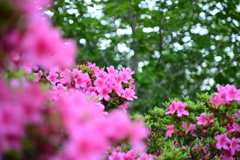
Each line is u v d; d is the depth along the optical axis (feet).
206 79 20.44
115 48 18.95
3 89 3.08
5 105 2.91
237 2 15.34
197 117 7.21
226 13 15.37
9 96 3.06
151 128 8.16
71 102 3.51
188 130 7.20
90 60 15.84
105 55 17.61
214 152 7.57
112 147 6.84
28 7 2.95
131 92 8.70
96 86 8.80
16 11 2.90
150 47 19.72
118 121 3.36
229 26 15.96
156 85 16.98
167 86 21.63
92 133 2.95
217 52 18.38
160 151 7.52
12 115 2.92
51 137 3.44
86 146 2.89
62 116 3.31
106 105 9.00
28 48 2.84
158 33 15.87
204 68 22.54
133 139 3.60
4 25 2.92
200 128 7.47
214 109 7.36
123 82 9.27
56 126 3.40
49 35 2.87
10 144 3.05
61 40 3.25
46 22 3.12
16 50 3.08
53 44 2.91
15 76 3.34
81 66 10.09
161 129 8.39
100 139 2.96
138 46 15.43
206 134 7.75
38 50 2.85
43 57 2.88
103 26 14.99
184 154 6.51
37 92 3.20
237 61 20.26
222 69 20.61
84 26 13.93
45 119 3.36
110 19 18.06
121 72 9.31
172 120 7.52
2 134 2.89
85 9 14.35
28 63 3.64
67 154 3.13
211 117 7.09
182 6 15.75
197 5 16.40
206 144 7.71
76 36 13.35
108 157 6.72
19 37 2.90
